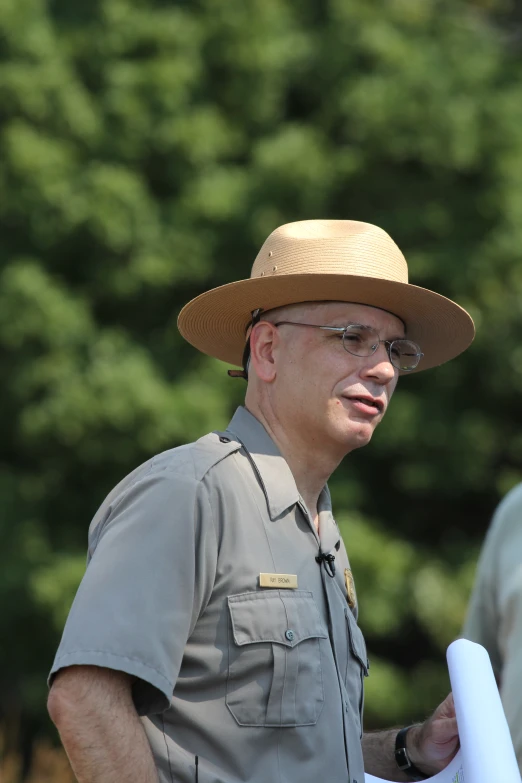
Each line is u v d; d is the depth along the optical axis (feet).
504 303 87.86
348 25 93.35
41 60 86.74
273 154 86.79
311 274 21.45
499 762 19.77
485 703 20.75
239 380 86.38
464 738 20.39
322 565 21.48
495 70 94.84
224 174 88.58
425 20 98.78
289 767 19.54
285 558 20.74
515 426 92.89
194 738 19.35
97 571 19.16
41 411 82.53
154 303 89.15
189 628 19.27
